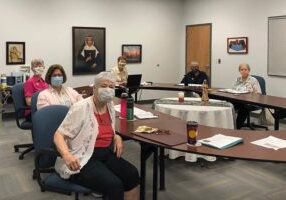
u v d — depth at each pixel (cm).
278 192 316
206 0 780
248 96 471
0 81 628
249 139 235
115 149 239
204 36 796
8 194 310
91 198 299
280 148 214
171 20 845
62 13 690
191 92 550
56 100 341
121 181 220
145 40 812
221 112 383
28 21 654
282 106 393
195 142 219
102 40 746
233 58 725
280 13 618
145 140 232
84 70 729
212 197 305
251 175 359
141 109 343
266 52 652
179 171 371
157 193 301
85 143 222
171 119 300
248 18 682
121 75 631
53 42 687
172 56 860
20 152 435
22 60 655
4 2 627
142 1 794
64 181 215
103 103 238
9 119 625
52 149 222
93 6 726
